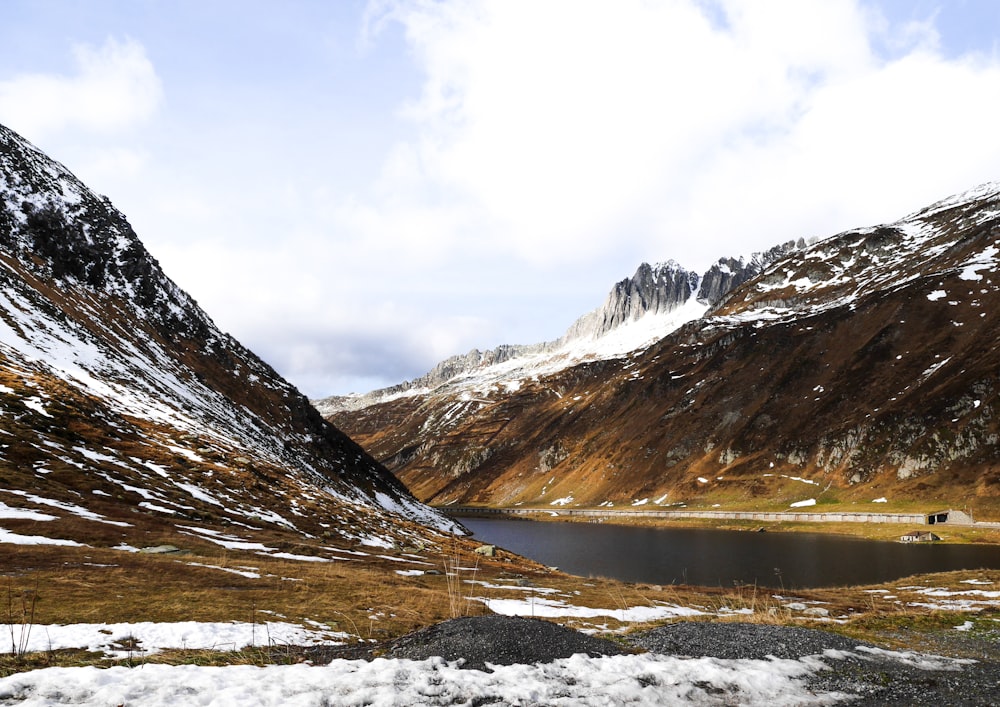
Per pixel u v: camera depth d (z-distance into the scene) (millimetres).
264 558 44125
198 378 132000
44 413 64188
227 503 64000
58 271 129750
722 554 110188
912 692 17578
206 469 72188
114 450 65062
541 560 104875
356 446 170000
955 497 144875
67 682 13523
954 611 33969
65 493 47750
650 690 16344
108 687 13453
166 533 44594
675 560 103375
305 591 32344
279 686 14406
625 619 35469
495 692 15102
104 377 90000
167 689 13648
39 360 79938
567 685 16125
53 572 27703
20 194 138500
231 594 28797
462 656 17516
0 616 20016
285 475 88500
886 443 174500
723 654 19938
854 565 93125
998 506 134250
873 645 22797
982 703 16781
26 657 15828
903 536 122562
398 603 32625
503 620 21000
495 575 56344
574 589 50094
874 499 159500
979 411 160875
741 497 192875
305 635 22797
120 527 42344
